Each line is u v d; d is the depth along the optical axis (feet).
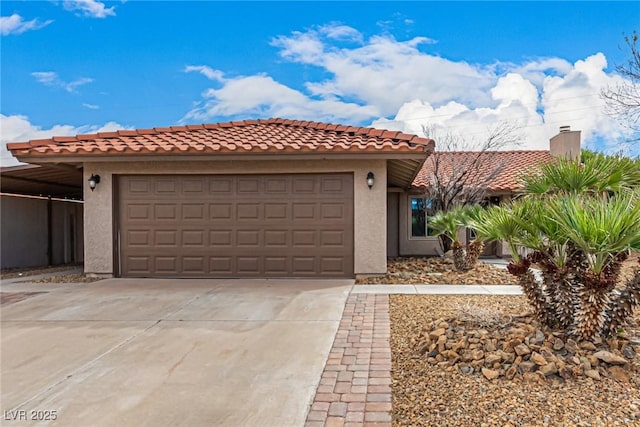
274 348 19.47
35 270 49.19
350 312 25.71
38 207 56.24
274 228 38.32
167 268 38.81
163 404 14.24
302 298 29.60
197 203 38.73
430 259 51.70
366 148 34.04
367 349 19.13
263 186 38.37
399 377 15.93
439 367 16.35
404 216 61.93
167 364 17.71
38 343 20.54
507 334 17.65
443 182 53.31
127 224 39.06
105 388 15.51
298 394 14.78
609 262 16.35
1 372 17.06
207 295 30.81
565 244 17.48
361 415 13.20
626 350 16.08
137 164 38.37
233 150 34.78
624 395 13.52
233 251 38.55
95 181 38.34
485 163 61.87
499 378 14.97
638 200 15.98
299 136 40.86
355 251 37.60
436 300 28.27
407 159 35.01
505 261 53.16
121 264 39.09
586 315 16.39
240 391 15.10
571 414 12.59
